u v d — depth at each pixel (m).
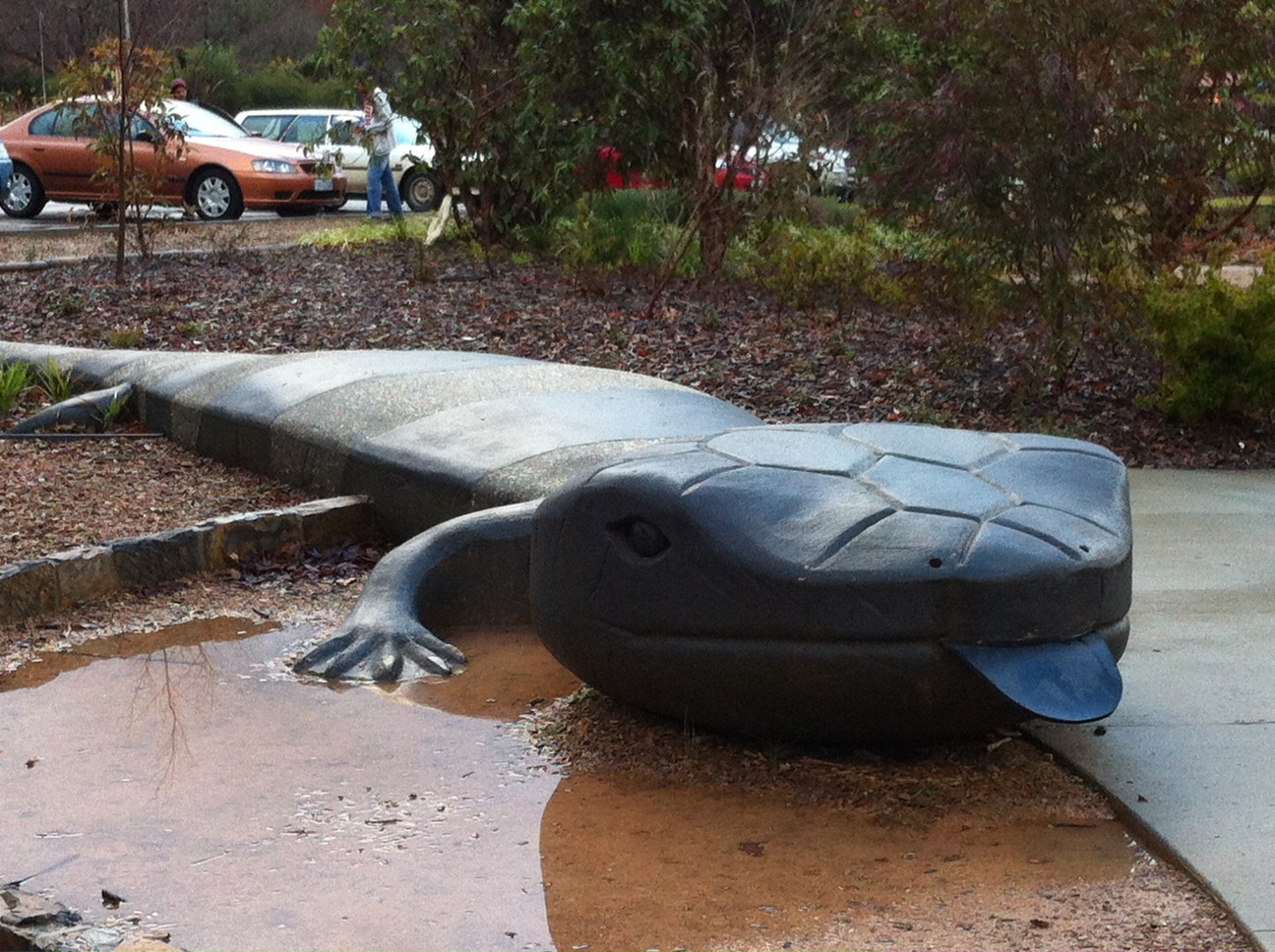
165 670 4.95
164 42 20.20
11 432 8.01
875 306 12.70
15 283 12.52
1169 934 3.13
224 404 7.50
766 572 3.83
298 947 3.14
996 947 3.10
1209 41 8.62
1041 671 3.70
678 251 13.98
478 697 4.72
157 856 3.57
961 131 8.52
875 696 3.83
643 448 4.39
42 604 5.41
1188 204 9.34
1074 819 3.74
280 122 25.06
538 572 4.39
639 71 13.94
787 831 3.73
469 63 14.65
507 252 14.88
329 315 11.32
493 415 6.49
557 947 3.15
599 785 4.02
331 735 4.39
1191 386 8.68
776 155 15.23
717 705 4.05
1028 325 11.18
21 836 3.67
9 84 33.16
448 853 3.61
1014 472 4.16
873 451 4.23
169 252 14.60
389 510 6.38
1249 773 3.86
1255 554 6.04
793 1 13.47
